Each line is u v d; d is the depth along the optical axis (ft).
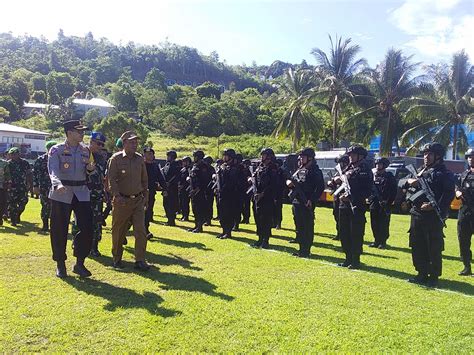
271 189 29.01
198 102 283.79
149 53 538.06
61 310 15.16
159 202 63.21
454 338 14.44
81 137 19.69
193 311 15.61
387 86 120.57
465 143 114.62
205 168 34.83
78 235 19.42
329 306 16.93
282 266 23.09
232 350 12.84
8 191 33.47
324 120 179.73
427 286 20.88
